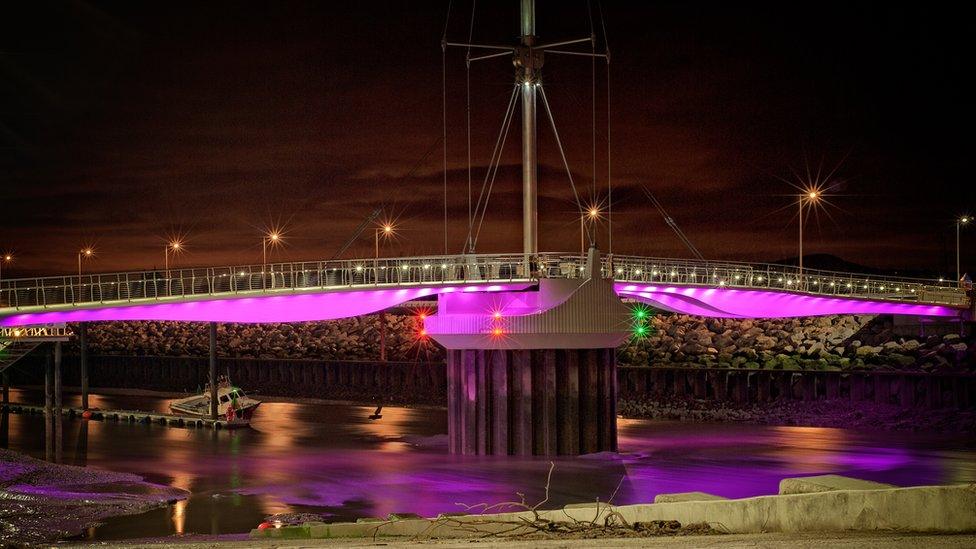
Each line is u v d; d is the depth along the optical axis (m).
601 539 17.47
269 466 57.91
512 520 22.33
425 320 62.00
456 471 55.00
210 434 74.62
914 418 75.38
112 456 62.81
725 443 66.88
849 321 105.44
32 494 46.00
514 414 60.09
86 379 87.00
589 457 59.03
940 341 91.81
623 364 99.38
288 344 134.75
